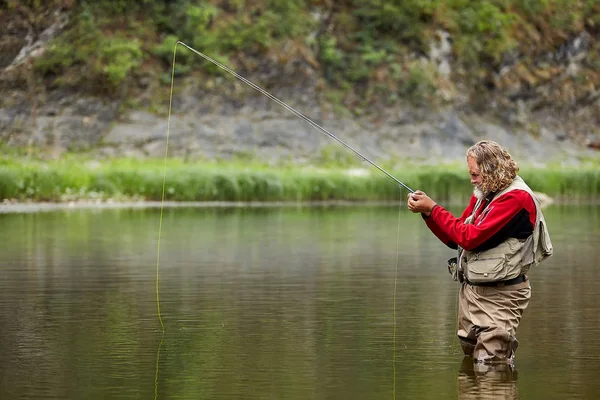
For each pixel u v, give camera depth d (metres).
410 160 63.69
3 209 37.62
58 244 24.09
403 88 68.31
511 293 10.98
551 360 11.01
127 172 44.34
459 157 65.38
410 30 70.69
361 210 39.88
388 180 47.75
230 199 44.94
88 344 11.85
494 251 10.90
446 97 68.88
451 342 12.10
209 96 63.75
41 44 64.31
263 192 45.47
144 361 10.90
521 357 11.20
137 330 12.82
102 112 61.78
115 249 23.06
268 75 65.94
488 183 10.92
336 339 12.26
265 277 18.34
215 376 10.16
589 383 9.83
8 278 17.91
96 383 9.82
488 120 69.56
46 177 42.47
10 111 61.34
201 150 60.16
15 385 9.71
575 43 74.50
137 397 9.26
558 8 75.31
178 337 12.36
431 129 66.62
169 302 15.21
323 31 69.50
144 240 25.39
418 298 15.81
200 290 16.58
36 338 12.21
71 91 62.53
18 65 63.31
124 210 38.12
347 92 67.19
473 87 70.31
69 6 65.75
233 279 18.00
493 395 9.31
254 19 67.88
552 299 15.64
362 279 18.12
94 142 60.22
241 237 26.66
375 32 70.50
